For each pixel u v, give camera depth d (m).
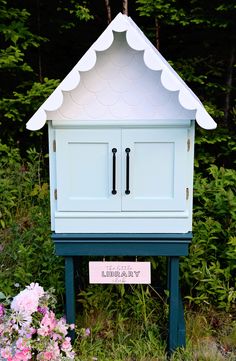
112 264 2.19
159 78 1.96
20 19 4.11
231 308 2.67
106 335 2.42
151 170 2.05
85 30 4.67
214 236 2.79
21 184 3.64
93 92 1.98
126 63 1.95
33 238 3.03
